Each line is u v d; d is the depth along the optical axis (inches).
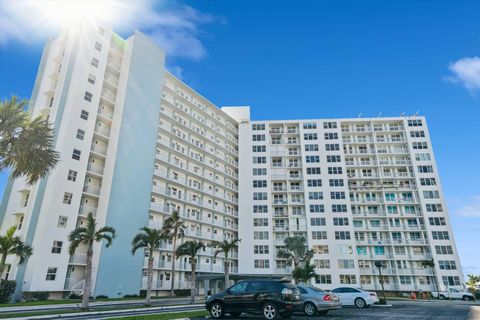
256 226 2723.9
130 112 1951.3
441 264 2524.6
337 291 993.5
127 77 1989.4
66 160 1614.2
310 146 3006.9
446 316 668.1
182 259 2154.3
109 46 1994.3
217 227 2591.0
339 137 3011.8
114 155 1806.1
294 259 2263.8
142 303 1262.3
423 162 2876.5
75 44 1819.6
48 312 852.0
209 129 2787.9
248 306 545.6
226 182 2849.4
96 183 1793.8
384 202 2780.5
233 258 2630.4
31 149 634.2
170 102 2417.6
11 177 660.1
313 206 2773.1
